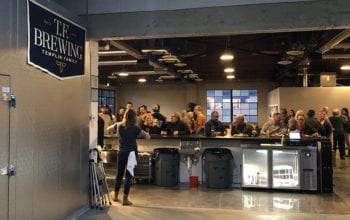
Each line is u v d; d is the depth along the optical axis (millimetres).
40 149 3895
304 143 6102
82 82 5004
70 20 4621
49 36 4086
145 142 7133
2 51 3262
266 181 6234
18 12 3516
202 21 4922
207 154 6520
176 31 4984
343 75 13281
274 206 5219
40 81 3904
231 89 17875
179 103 18578
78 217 4684
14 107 3434
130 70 13289
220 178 6410
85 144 5094
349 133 10812
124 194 5273
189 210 4988
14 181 3430
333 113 10242
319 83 12805
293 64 9727
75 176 4758
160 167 6594
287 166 6152
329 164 6078
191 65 12094
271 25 4762
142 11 5062
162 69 10953
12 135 3402
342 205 5266
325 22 4629
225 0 4875
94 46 5438
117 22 5117
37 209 3824
